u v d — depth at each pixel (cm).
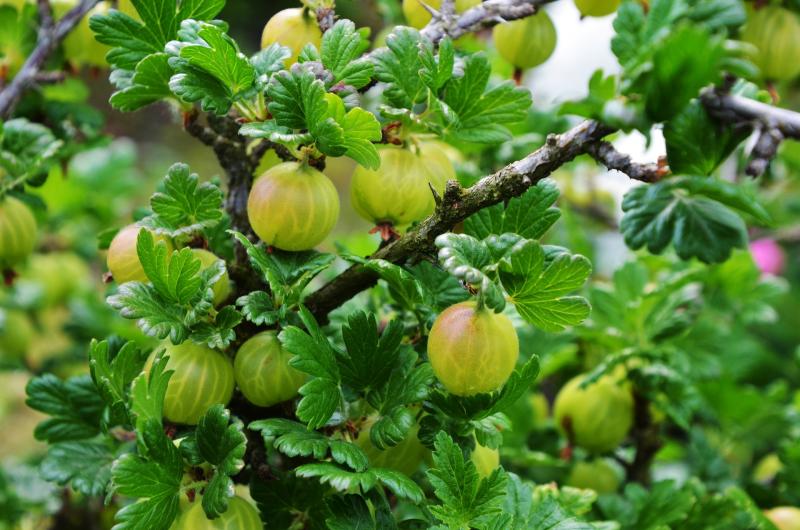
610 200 76
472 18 43
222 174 139
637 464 52
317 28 42
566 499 44
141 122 142
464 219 40
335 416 40
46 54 49
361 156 39
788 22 46
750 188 59
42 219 56
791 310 93
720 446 59
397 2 57
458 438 40
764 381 80
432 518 40
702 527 47
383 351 40
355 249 55
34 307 67
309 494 41
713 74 37
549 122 56
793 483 50
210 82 40
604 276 71
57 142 48
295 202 39
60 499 57
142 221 40
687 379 52
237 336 41
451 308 38
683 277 50
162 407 39
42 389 45
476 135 41
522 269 37
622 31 40
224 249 44
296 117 39
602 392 50
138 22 42
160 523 38
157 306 39
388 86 40
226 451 38
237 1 129
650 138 38
